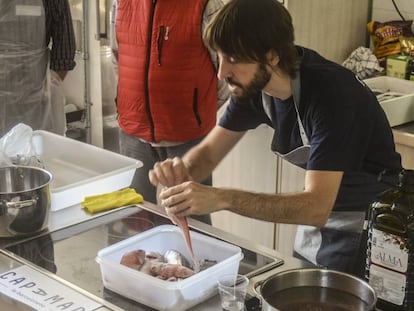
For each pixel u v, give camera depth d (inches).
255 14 63.4
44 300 57.2
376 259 53.2
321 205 65.1
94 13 147.6
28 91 133.9
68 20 134.9
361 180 73.1
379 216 52.8
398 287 52.2
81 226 71.7
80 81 155.6
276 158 121.0
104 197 77.7
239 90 67.5
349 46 130.4
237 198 63.6
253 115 78.4
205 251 63.7
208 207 62.6
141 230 71.0
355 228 74.2
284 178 121.2
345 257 74.7
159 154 112.2
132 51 108.7
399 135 105.9
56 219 73.0
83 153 87.2
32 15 129.2
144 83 108.0
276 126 75.5
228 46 63.6
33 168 73.6
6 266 63.0
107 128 157.2
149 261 60.6
